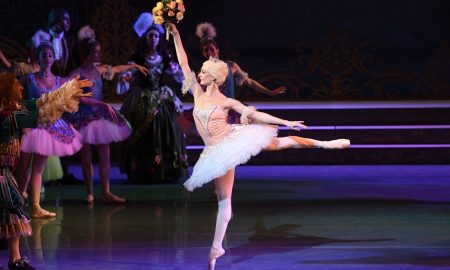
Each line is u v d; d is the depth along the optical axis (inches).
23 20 949.8
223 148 362.0
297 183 655.8
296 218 502.0
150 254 407.2
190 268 378.0
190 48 968.3
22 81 513.3
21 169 493.7
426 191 605.9
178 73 669.9
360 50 965.8
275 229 468.1
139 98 673.0
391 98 960.9
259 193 604.7
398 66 965.8
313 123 815.7
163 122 674.8
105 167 573.9
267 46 976.9
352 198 577.3
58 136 502.3
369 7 966.4
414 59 963.3
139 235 455.5
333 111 816.3
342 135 789.9
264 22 977.5
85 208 549.0
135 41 952.3
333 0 970.1
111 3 956.0
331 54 967.0
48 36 625.6
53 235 456.8
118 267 380.5
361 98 960.3
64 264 387.2
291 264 383.6
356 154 776.9
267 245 426.0
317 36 974.4
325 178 683.4
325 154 776.9
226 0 975.6
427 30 961.5
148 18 662.5
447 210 525.3
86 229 473.7
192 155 780.6
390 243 426.6
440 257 392.5
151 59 663.1
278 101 953.5
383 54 965.8
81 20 956.0
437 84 960.3
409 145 781.9
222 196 370.3
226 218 367.6
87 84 370.9
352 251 408.5
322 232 458.0
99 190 633.0
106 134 562.9
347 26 969.5
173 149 675.4
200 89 384.5
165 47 669.9
